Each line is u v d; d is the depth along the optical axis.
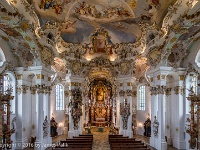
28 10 17.97
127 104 27.62
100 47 28.09
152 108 22.95
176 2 17.12
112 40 27.58
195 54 20.81
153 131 22.48
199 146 17.53
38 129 20.86
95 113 39.84
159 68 21.25
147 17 22.06
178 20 17.89
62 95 30.39
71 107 27.31
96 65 28.12
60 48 25.78
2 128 17.23
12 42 21.03
